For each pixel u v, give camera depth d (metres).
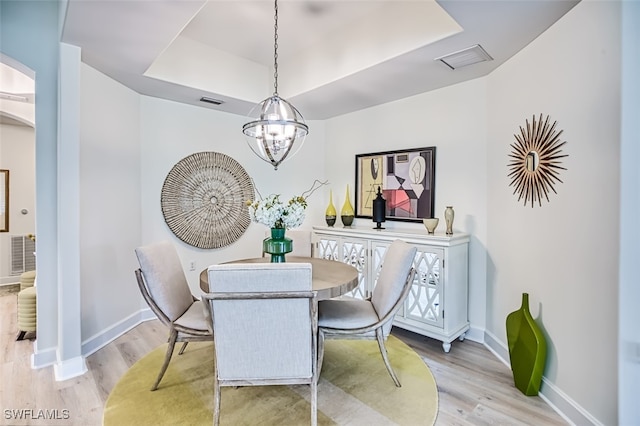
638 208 1.62
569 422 1.90
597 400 1.75
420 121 3.43
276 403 2.07
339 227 3.95
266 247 2.45
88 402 2.07
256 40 3.26
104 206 2.95
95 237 2.84
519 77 2.46
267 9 2.72
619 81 1.63
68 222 2.44
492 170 2.84
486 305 2.94
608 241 1.70
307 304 1.69
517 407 2.04
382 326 2.25
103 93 2.93
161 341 3.00
